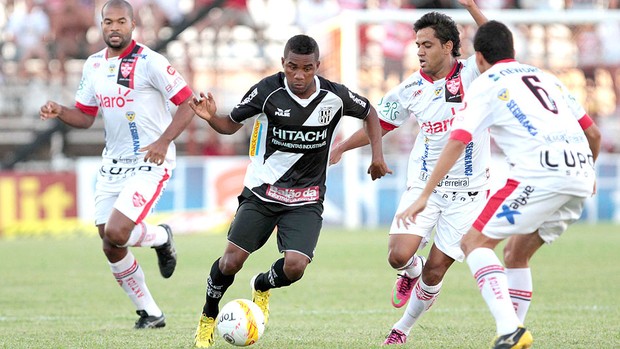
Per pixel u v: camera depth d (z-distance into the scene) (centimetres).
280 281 2461
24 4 7650
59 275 4359
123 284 2822
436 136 2622
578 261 4819
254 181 2441
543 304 3338
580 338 2522
